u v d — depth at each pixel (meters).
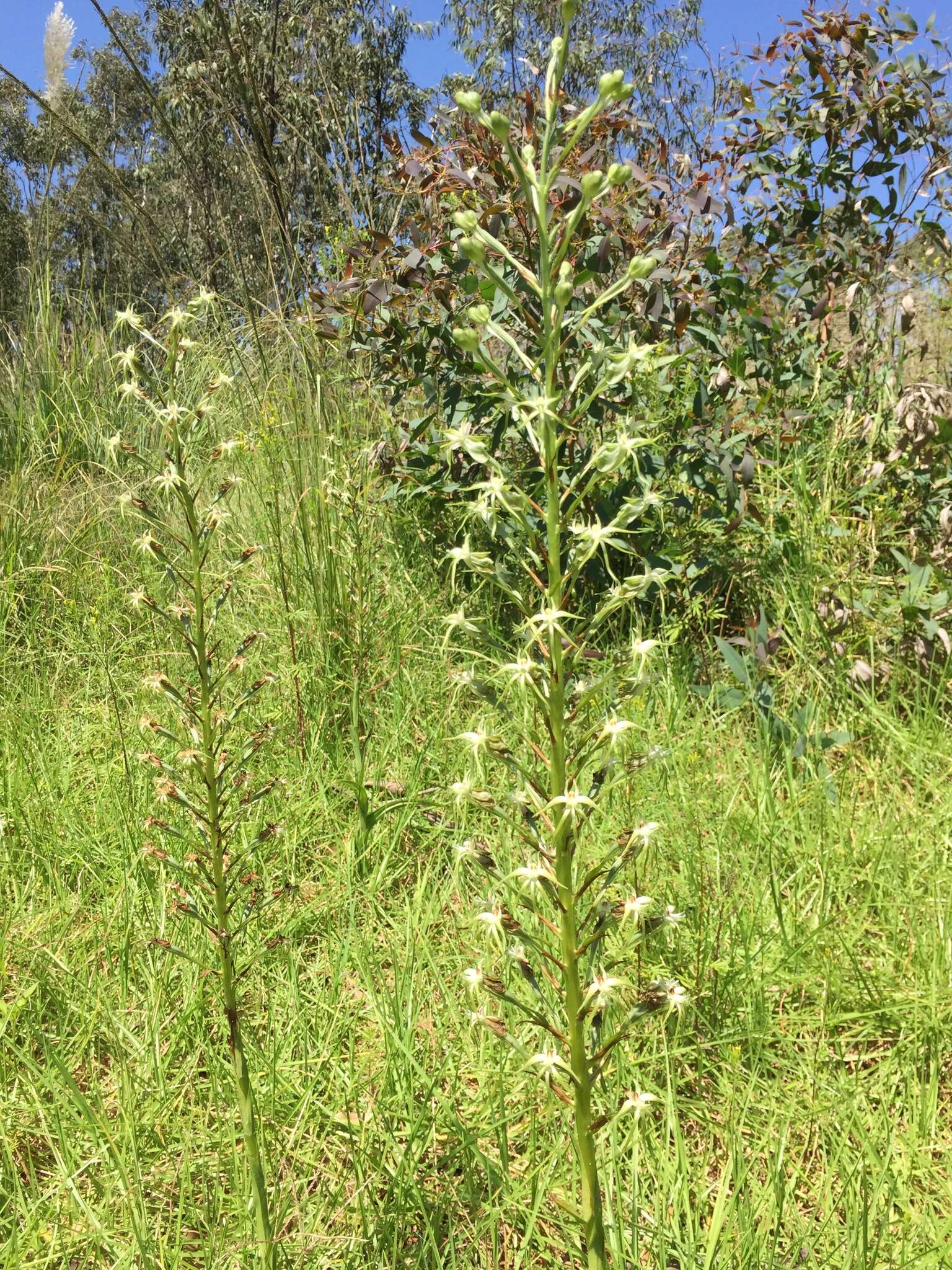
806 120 4.34
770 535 3.93
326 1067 2.07
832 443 4.06
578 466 3.64
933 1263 1.56
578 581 3.76
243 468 4.27
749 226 4.43
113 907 2.54
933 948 2.31
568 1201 1.32
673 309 3.71
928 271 4.46
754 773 3.03
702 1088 2.04
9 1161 1.80
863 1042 2.17
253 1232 1.58
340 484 3.93
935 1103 1.90
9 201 7.48
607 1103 1.85
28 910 2.57
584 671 3.23
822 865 2.55
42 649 4.05
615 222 3.55
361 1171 1.73
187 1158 1.76
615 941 2.33
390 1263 1.66
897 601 3.56
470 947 2.39
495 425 3.68
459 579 4.14
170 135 3.24
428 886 2.72
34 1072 2.01
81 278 6.55
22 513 4.67
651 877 2.52
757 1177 1.82
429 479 4.06
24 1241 1.66
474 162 3.69
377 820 2.96
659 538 3.78
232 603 4.04
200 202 4.84
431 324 4.01
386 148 4.11
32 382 5.88
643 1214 1.70
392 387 4.51
